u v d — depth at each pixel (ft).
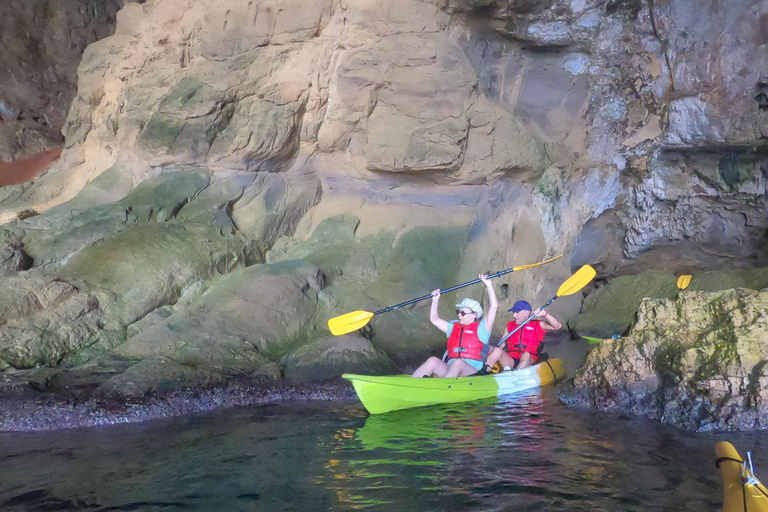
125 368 17.39
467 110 25.39
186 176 26.32
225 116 26.50
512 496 10.09
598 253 31.12
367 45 25.68
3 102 37.35
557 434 13.51
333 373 18.62
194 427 14.33
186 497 10.17
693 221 28.50
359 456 12.14
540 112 28.02
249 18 26.45
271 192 26.96
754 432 13.23
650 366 15.34
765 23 24.14
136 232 23.03
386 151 25.48
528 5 25.34
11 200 29.78
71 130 31.91
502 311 25.53
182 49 27.91
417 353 21.48
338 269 24.73
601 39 26.48
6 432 13.85
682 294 16.07
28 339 17.80
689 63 25.58
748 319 14.44
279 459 12.00
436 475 11.05
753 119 24.80
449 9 25.66
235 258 24.27
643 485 10.50
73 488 10.57
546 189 26.91
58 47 40.37
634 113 27.55
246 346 19.58
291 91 26.12
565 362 22.08
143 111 27.78
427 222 26.61
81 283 20.29
